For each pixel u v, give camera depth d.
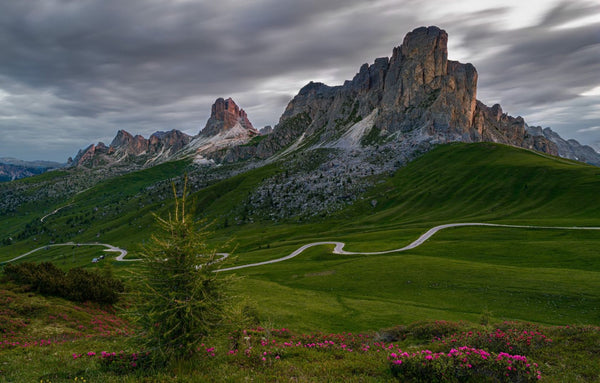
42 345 21.78
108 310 40.12
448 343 21.14
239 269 107.31
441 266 76.81
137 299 14.95
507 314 47.59
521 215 152.88
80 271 45.69
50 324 30.44
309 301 62.22
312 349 19.17
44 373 14.35
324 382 13.54
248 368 15.09
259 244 161.25
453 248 100.69
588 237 97.00
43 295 38.44
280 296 66.75
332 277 82.69
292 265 104.69
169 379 13.09
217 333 15.34
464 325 28.38
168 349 14.63
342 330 44.78
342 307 56.69
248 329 23.25
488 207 176.38
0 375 14.43
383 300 60.97
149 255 15.05
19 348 19.98
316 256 115.31
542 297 51.31
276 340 24.69
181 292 14.53
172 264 14.84
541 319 44.47
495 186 199.00
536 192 178.62
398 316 49.44
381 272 79.88
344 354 18.30
